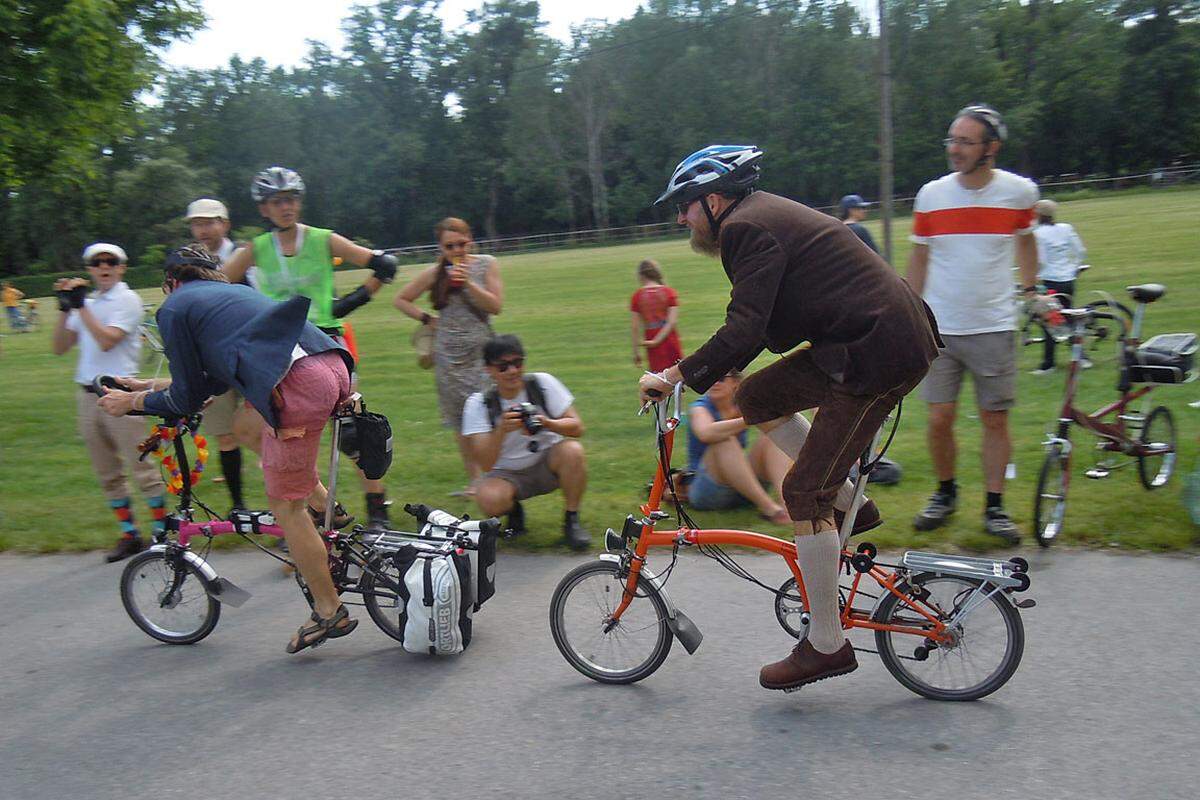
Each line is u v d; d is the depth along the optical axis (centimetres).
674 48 7394
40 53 1244
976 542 521
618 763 346
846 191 7144
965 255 519
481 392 634
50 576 571
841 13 7125
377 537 453
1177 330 1159
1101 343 1130
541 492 570
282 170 574
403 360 1439
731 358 348
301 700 407
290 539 431
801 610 388
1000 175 521
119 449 592
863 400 347
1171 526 519
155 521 600
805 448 356
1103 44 7131
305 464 424
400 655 446
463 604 435
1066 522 534
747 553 528
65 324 596
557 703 392
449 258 645
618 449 792
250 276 611
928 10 6781
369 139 8088
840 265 342
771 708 377
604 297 2277
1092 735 342
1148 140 7194
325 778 348
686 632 391
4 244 6694
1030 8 7362
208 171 7100
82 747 379
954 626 368
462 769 348
